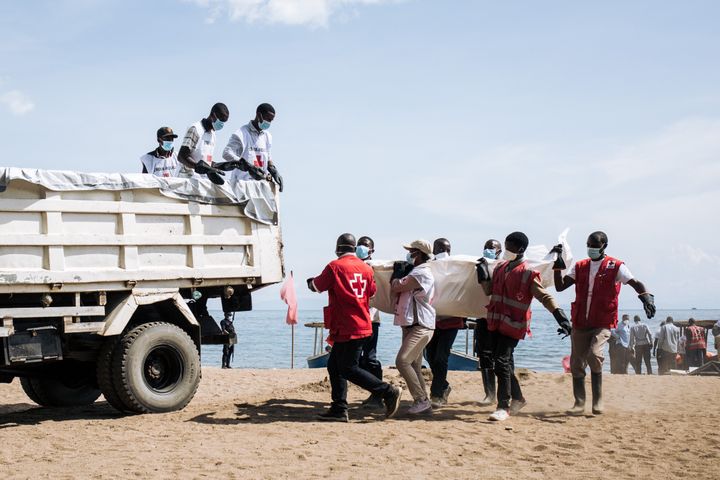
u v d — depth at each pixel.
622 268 9.33
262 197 10.48
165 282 9.60
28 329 8.63
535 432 8.15
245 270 10.26
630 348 23.31
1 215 8.41
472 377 13.41
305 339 72.12
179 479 6.15
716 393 11.55
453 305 9.79
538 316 190.38
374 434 8.02
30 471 6.48
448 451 7.21
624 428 8.38
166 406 9.52
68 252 8.82
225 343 10.83
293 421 8.95
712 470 6.55
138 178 9.30
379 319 10.34
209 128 10.44
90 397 11.03
